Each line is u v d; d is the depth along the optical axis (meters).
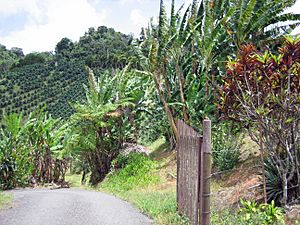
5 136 20.98
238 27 14.83
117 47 92.12
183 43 17.55
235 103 7.89
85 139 24.12
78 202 10.80
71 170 35.75
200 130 15.92
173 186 15.04
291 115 7.02
